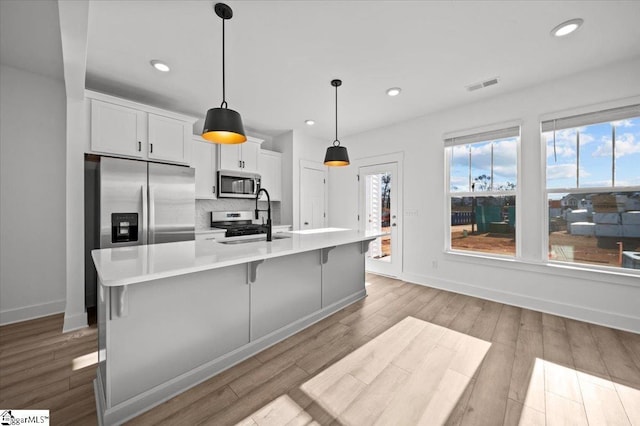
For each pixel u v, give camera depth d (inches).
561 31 78.1
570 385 64.6
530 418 54.7
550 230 111.5
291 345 84.1
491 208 129.6
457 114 136.2
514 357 76.9
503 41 83.2
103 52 88.1
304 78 106.2
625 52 88.7
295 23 74.8
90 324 101.3
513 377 67.9
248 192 165.3
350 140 188.2
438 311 111.8
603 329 94.2
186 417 55.0
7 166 104.7
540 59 93.2
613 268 98.7
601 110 97.6
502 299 121.9
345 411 56.9
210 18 72.4
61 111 115.4
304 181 186.7
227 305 72.8
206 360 68.1
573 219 106.6
